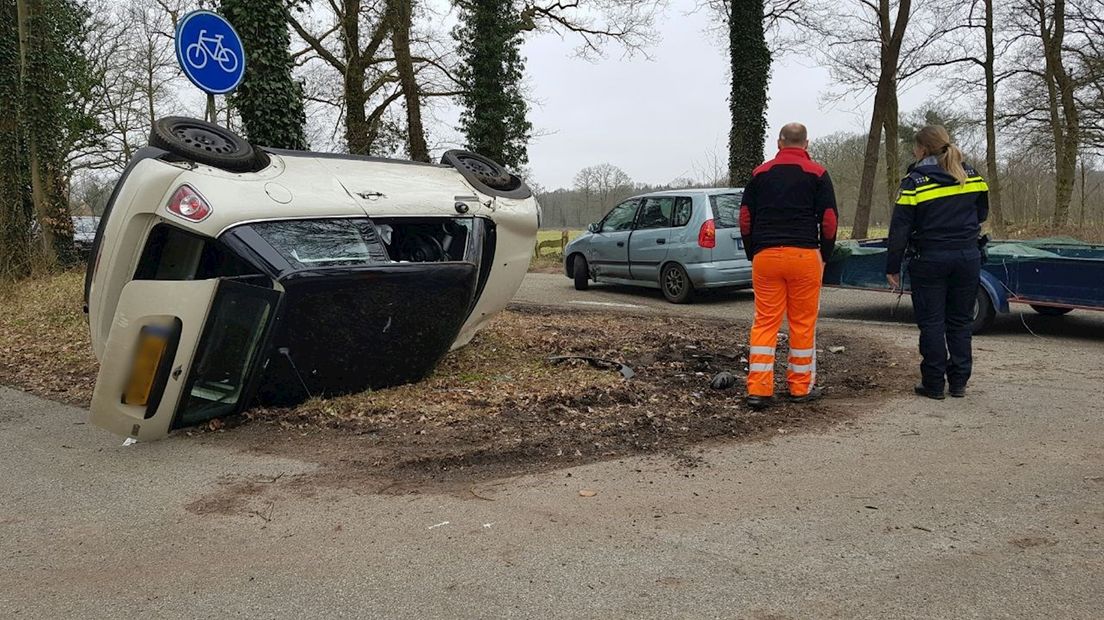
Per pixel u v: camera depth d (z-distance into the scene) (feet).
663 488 13.21
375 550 11.04
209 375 16.05
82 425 17.61
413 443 15.62
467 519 12.04
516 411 17.76
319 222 17.22
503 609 9.43
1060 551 10.69
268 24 30.35
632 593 9.76
